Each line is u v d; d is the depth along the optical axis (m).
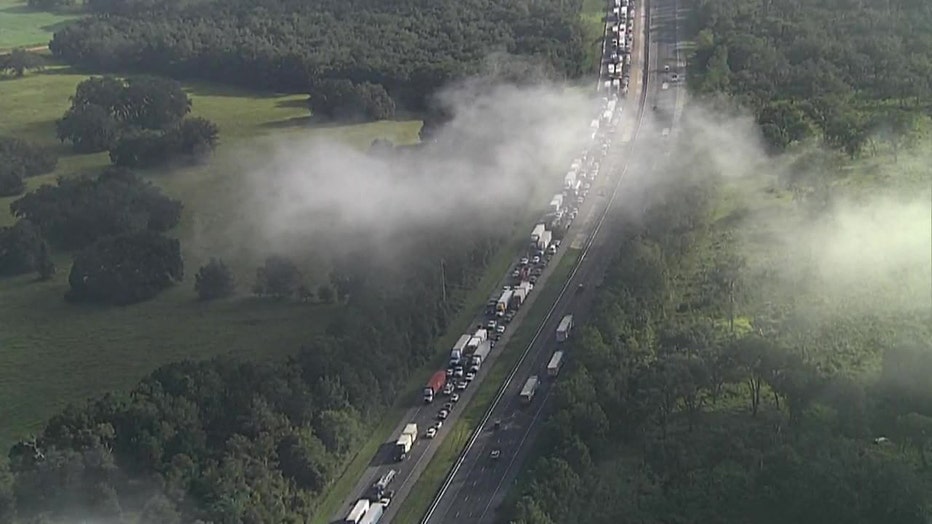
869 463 187.75
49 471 190.62
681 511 188.00
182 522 185.38
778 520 185.00
